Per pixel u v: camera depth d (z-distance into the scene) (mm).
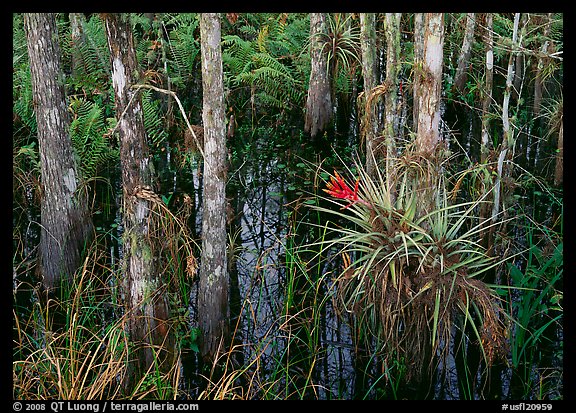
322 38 8836
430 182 4539
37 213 7105
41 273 5918
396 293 4402
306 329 5133
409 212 4367
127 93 4250
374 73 6688
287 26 10398
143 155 4410
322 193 7746
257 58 9547
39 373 4340
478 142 8945
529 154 8547
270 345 5199
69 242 5879
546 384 4719
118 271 5484
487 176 5266
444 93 9930
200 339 5078
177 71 9820
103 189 7750
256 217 7242
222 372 4953
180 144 8734
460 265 4285
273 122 9750
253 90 9531
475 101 9711
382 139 6223
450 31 10828
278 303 5711
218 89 4594
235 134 9375
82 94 9531
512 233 6590
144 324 4641
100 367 4652
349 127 9656
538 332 4867
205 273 4957
